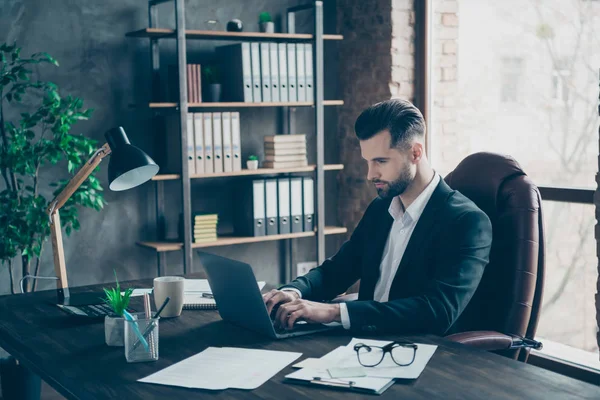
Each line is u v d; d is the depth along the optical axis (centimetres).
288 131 451
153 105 376
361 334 185
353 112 454
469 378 149
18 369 293
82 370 160
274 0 441
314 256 473
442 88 423
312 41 424
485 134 401
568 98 357
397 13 420
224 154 401
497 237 220
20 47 361
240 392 143
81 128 391
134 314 176
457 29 411
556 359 355
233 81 411
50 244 389
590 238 346
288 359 164
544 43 367
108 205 402
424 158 218
